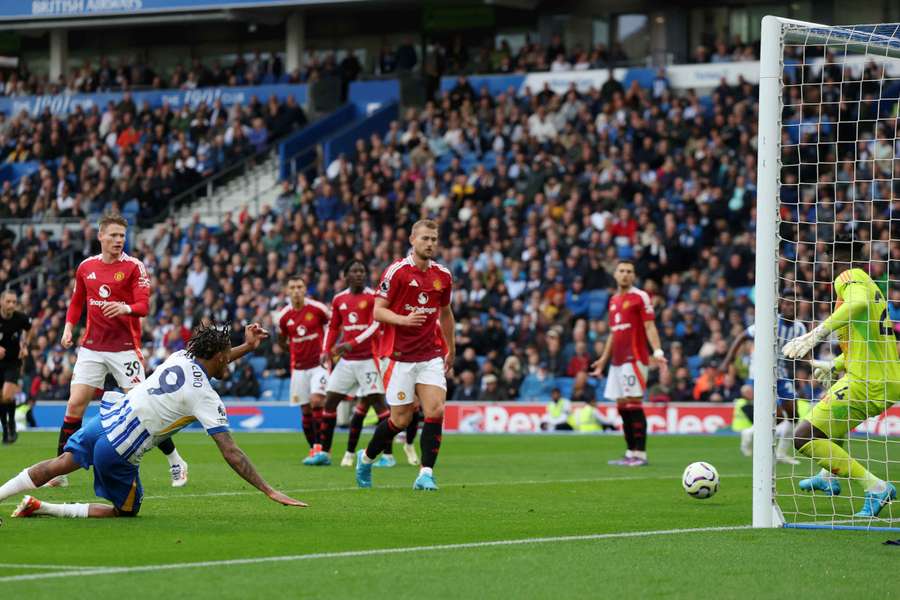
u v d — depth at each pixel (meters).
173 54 116.88
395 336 32.53
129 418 24.78
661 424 67.62
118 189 97.62
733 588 17.97
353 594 17.12
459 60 101.62
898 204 75.94
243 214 89.38
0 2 103.62
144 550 21.11
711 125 85.31
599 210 81.00
